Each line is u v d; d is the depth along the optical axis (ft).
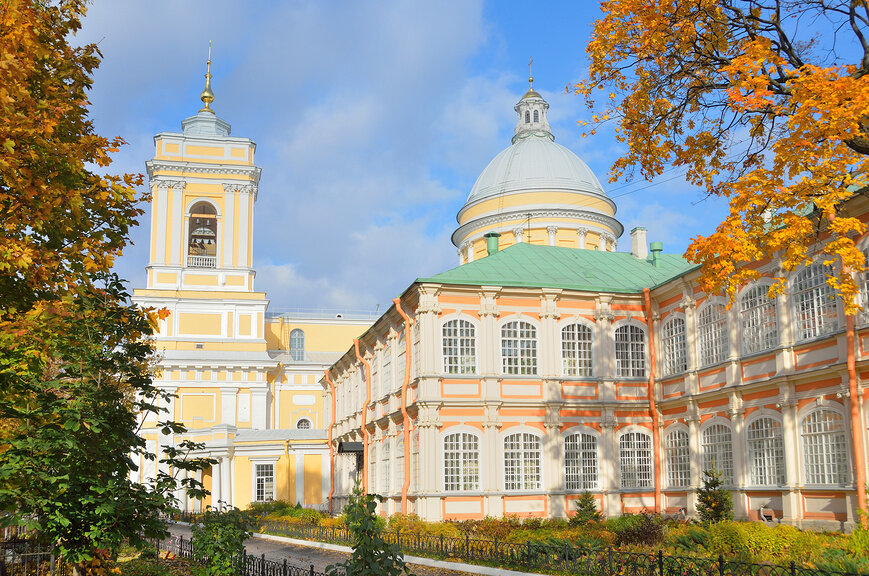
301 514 150.51
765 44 54.44
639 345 125.29
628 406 122.21
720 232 55.31
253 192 245.24
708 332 111.65
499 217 193.67
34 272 50.24
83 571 53.16
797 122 50.90
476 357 117.70
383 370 140.56
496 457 115.34
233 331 239.71
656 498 119.96
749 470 101.45
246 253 242.17
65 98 55.21
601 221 197.06
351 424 164.96
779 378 94.99
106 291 51.55
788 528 68.44
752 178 53.78
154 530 48.49
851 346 84.43
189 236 243.19
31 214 49.65
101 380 48.47
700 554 67.36
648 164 65.05
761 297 100.53
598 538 81.66
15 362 45.60
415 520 107.55
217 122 253.24
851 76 54.34
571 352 122.11
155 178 237.66
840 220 51.75
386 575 42.37
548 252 138.10
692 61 60.49
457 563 75.82
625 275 132.98
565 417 119.96
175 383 232.73
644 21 59.47
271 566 61.26
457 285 117.29
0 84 44.75
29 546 58.08
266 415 240.32
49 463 43.50
